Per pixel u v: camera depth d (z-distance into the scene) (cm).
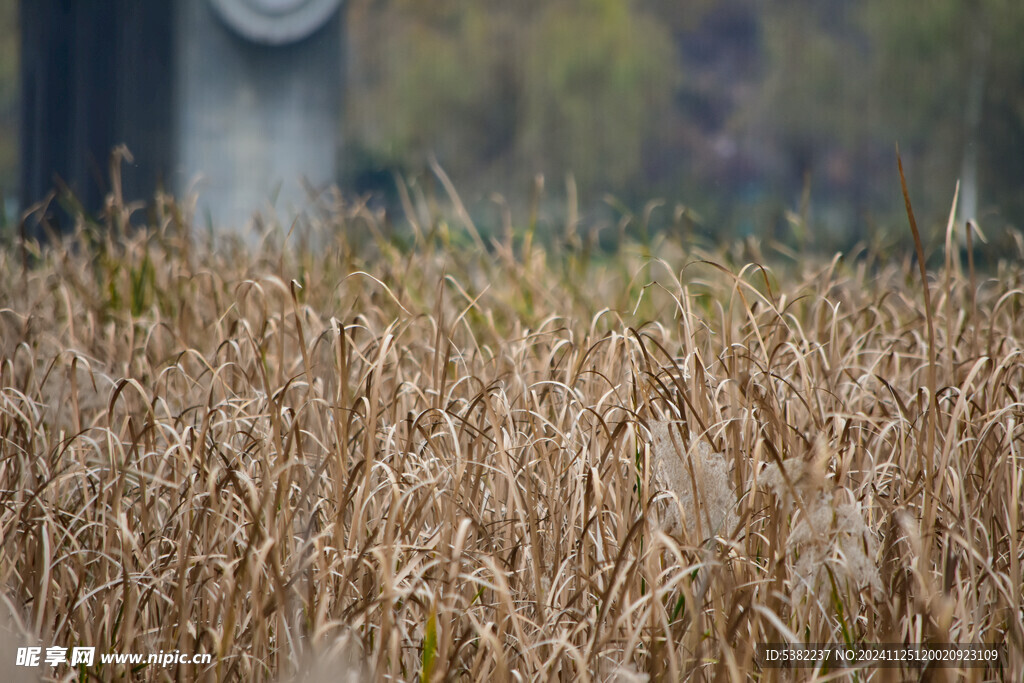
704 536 927
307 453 1114
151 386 1370
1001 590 874
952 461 1052
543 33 12788
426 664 842
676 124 12581
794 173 10975
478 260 2120
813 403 1181
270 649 961
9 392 1273
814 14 10950
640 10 12875
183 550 934
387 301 1745
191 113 4216
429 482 926
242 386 1313
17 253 2014
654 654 819
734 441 998
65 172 3894
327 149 4431
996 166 7288
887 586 927
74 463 1096
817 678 798
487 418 1123
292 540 936
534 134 12694
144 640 953
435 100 12469
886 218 7556
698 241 2214
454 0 12812
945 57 8106
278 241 2325
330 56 4453
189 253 1991
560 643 827
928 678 817
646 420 996
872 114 9875
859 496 998
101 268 1986
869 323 1666
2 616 943
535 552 923
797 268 2127
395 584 863
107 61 4081
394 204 3083
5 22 8056
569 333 1423
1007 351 1361
